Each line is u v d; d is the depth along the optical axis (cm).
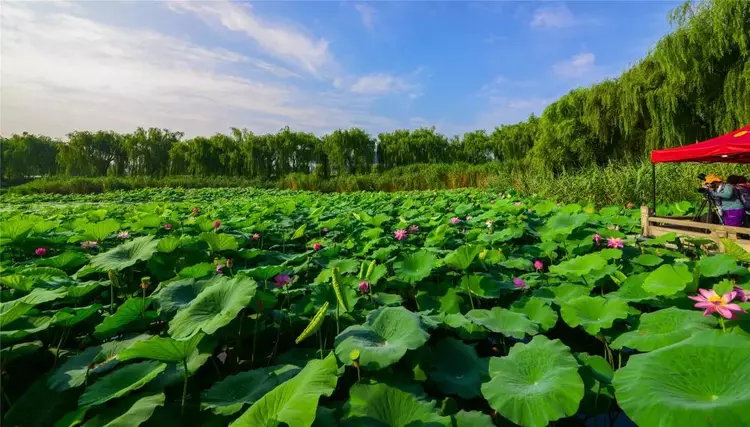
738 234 490
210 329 213
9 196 2212
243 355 289
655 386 159
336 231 630
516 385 192
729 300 213
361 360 199
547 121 1897
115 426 166
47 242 473
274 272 313
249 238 571
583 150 1711
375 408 184
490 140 4022
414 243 547
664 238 484
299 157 3859
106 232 502
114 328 272
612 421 217
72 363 228
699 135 1366
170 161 4272
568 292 326
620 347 230
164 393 212
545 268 459
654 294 287
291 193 2061
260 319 288
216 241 414
